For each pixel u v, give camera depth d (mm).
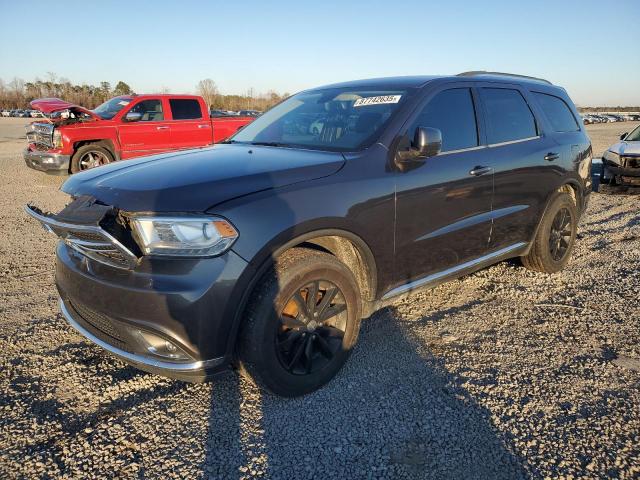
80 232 2486
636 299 4270
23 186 10078
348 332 2949
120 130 10758
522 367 3180
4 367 3135
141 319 2379
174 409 2742
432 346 3449
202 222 2344
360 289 3113
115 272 2482
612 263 5254
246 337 2539
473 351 3381
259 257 2459
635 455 2391
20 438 2496
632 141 10219
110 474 2270
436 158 3373
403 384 2982
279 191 2600
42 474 2264
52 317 3863
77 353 3330
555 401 2818
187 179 2566
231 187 2520
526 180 4133
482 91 3953
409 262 3291
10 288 4438
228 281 2391
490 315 3961
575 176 4766
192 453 2404
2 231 6449
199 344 2400
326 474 2275
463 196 3545
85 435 2527
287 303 2617
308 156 3025
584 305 4156
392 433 2555
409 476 2271
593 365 3205
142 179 2635
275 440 2496
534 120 4406
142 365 2533
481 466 2334
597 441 2490
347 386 2959
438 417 2680
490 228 3879
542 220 4488
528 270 4980
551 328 3742
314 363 2873
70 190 2842
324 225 2697
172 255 2361
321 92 4129
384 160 3080
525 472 2295
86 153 10555
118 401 2811
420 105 3398
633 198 9305
